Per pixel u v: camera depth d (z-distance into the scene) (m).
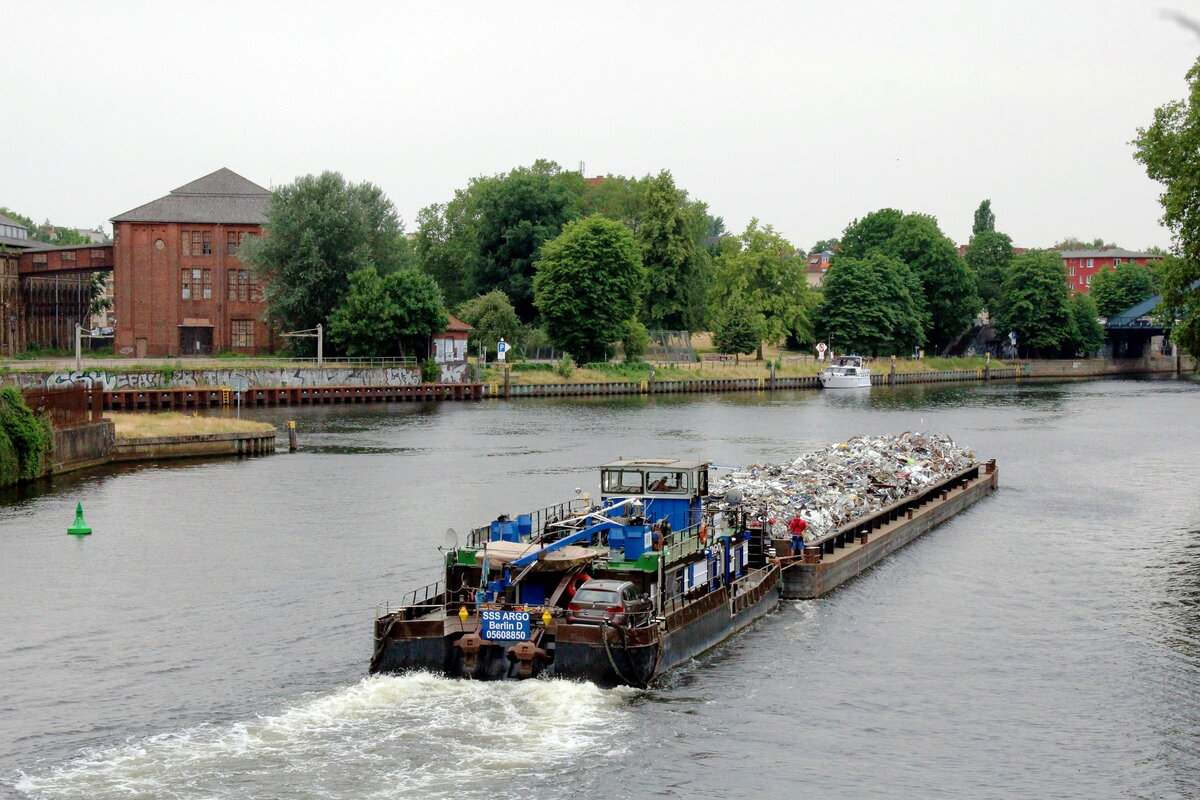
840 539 50.00
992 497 69.69
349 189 145.75
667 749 29.56
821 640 39.31
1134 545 55.22
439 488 68.06
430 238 194.88
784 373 179.00
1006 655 38.09
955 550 53.91
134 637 38.22
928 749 30.42
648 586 34.88
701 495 41.50
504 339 157.88
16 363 128.50
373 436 98.00
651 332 172.50
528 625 32.50
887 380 184.75
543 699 31.86
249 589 44.19
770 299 181.12
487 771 27.97
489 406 133.00
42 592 43.69
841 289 191.00
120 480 70.94
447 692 32.19
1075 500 68.56
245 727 30.34
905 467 64.75
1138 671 36.66
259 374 128.88
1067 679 35.88
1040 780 28.78
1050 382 192.75
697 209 187.75
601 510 38.12
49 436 72.00
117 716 31.27
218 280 155.75
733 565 41.88
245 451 85.31
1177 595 45.88
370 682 33.00
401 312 139.12
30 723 30.81
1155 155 66.19
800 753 29.86
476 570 34.72
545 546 34.97
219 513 59.62
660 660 33.66
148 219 154.75
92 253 156.75
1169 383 189.25
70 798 26.42
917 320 191.38
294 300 141.38
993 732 31.64
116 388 117.69
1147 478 77.75
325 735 29.78
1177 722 32.50
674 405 137.12
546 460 81.50
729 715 32.06
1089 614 43.03
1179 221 65.31
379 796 26.64
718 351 182.38
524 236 175.12
